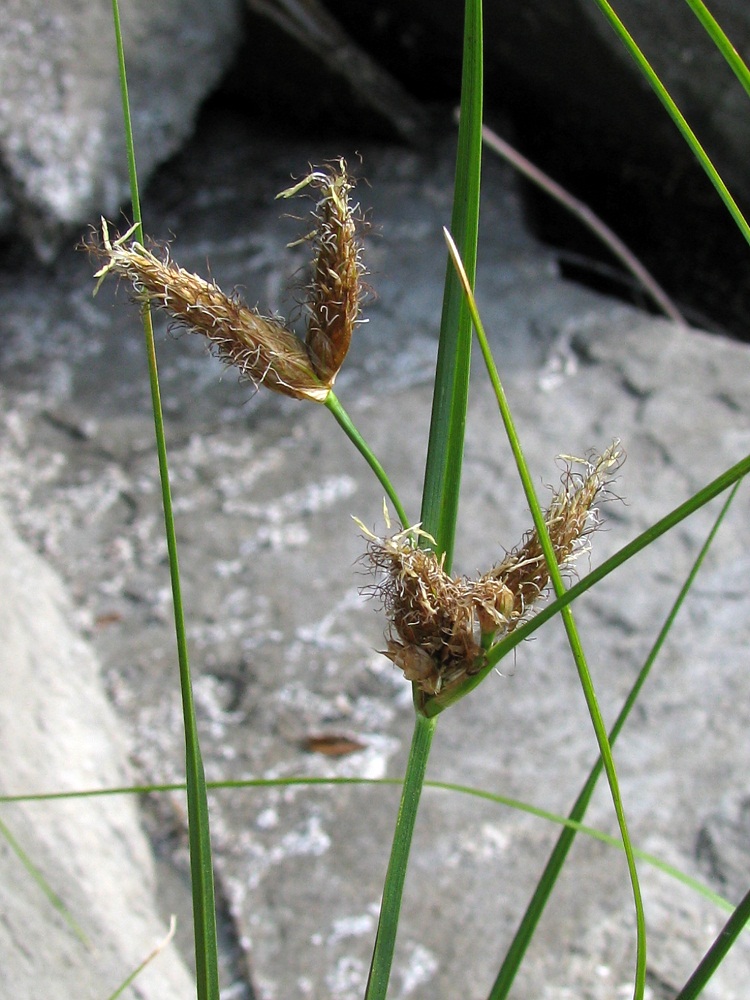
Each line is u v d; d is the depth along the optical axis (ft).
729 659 1.15
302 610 1.23
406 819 0.40
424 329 1.69
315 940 0.90
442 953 0.89
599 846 0.97
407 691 1.14
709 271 1.94
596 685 1.13
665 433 1.46
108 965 0.65
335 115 2.06
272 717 1.11
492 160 2.02
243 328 0.39
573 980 0.86
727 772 1.03
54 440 1.50
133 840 0.89
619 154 1.93
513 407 1.53
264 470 1.45
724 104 1.71
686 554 1.28
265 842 0.98
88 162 1.75
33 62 1.68
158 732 1.09
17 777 0.75
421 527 0.41
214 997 0.41
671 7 1.63
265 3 1.90
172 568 0.37
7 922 0.59
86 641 1.17
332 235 0.40
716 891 0.93
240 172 2.00
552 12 1.73
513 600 0.38
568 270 2.03
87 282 1.74
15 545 1.13
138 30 1.77
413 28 2.02
